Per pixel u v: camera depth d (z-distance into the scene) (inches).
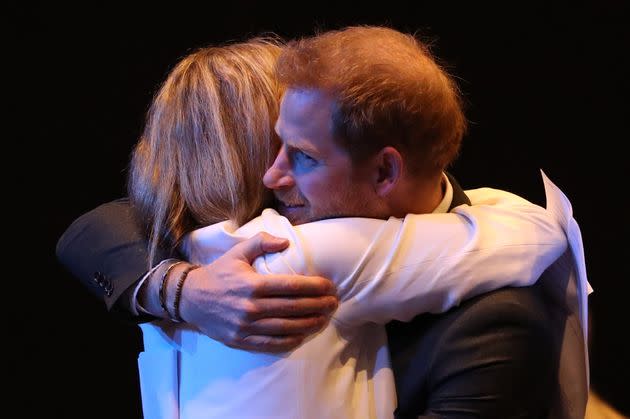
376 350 109.1
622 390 247.6
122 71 241.4
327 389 103.6
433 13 246.5
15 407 250.1
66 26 237.1
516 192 255.0
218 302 104.9
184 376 114.4
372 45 102.3
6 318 247.1
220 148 116.7
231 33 242.1
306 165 106.3
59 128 241.8
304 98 102.3
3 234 244.2
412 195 108.0
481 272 102.4
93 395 255.6
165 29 240.5
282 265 103.8
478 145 253.4
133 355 257.0
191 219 120.1
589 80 247.0
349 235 103.8
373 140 101.5
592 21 243.6
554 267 116.3
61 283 249.8
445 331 103.3
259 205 118.7
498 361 100.6
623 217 249.6
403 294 102.3
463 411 100.7
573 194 252.1
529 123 251.3
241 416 104.3
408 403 106.7
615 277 250.7
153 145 122.7
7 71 236.5
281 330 101.9
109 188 246.5
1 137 239.1
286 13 243.3
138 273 117.1
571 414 112.9
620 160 248.5
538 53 247.6
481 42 248.2
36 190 243.9
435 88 103.0
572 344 113.4
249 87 118.0
